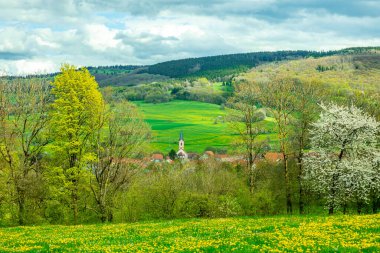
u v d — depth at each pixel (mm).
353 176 46062
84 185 48062
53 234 31953
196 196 50156
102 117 48688
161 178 51750
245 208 50531
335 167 46812
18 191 46969
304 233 22922
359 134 46844
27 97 49094
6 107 47719
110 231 32188
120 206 49156
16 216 47281
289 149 55312
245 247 19828
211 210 49688
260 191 53031
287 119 53812
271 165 64562
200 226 31812
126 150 51406
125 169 52625
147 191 50562
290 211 54875
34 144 49719
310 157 50562
